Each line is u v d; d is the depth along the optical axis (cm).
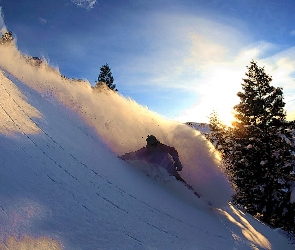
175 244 456
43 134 550
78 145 620
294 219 1596
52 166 464
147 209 524
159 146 796
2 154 409
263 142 1864
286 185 1723
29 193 365
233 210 1002
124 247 378
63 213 370
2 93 605
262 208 1748
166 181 755
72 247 323
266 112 2112
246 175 1794
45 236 314
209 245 519
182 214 598
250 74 2227
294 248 1013
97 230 380
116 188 532
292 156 1778
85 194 448
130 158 766
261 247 698
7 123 500
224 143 2095
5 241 279
